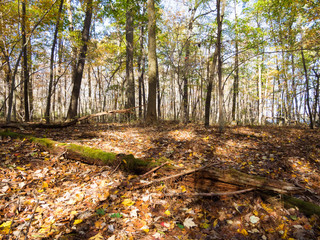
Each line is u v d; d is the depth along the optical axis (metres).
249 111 20.19
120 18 14.41
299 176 3.96
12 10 8.27
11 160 3.73
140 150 5.14
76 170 3.78
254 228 2.45
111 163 3.82
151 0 9.52
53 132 6.55
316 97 11.48
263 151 5.38
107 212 2.60
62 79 18.78
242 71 17.81
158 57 15.47
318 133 7.57
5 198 2.73
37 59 12.73
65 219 2.44
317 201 3.03
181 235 2.30
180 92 11.95
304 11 8.73
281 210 2.72
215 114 19.34
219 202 2.96
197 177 3.26
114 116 13.13
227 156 5.00
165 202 2.89
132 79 13.73
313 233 2.33
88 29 11.03
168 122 11.07
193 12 11.77
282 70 13.37
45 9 8.61
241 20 14.26
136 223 2.43
